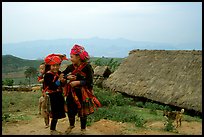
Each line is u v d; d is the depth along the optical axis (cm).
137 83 1616
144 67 1730
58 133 757
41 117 982
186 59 1519
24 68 7219
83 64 739
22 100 1291
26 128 834
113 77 1841
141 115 1067
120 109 1148
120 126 873
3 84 1859
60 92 739
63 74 736
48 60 733
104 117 974
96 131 807
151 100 1438
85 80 737
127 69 1830
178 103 1266
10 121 911
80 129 815
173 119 920
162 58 1691
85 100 737
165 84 1455
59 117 738
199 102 1180
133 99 1566
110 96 1473
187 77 1389
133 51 1986
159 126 908
